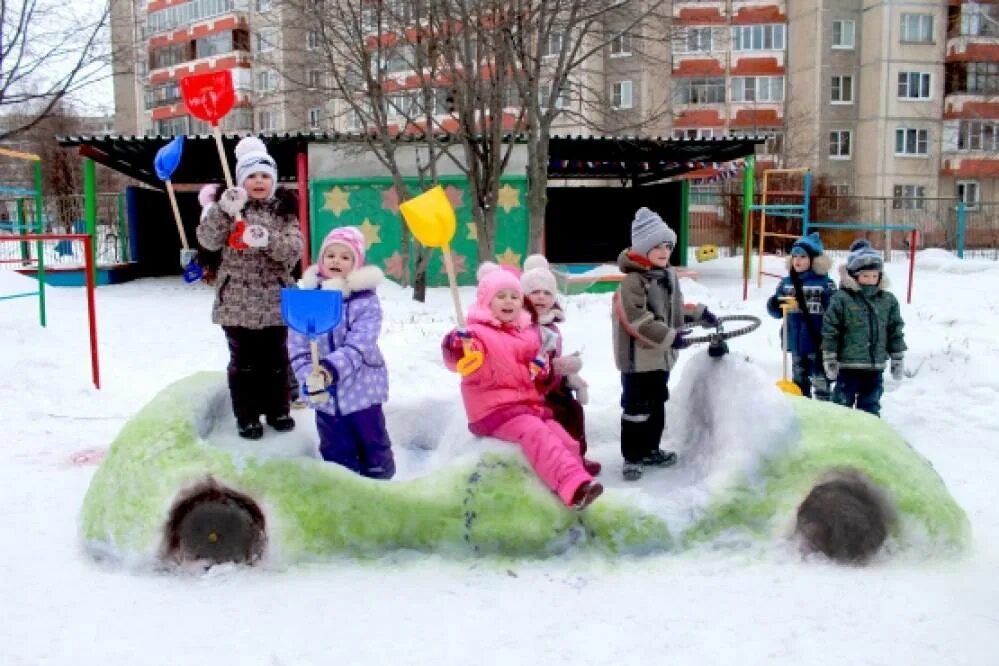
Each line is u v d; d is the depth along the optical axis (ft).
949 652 10.19
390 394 21.40
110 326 37.50
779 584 11.92
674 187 70.69
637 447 15.51
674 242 15.43
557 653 10.25
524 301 14.74
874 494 12.81
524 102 43.62
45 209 92.99
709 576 12.14
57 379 24.63
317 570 12.21
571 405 15.10
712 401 14.96
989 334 32.76
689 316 15.94
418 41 43.70
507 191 54.75
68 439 20.21
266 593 11.66
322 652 10.26
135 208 68.95
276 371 13.80
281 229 13.64
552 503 12.59
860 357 19.86
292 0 52.37
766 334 32.50
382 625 10.87
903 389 24.63
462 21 43.50
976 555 12.91
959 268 68.33
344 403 13.41
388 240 54.39
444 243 12.84
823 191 109.29
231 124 120.88
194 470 12.50
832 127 123.24
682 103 122.42
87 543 12.82
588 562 12.42
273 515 12.36
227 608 11.30
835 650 10.27
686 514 12.76
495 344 13.29
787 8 124.26
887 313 20.07
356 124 74.84
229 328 13.39
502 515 12.51
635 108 106.01
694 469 15.14
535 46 49.03
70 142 54.60
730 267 70.74
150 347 32.14
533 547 12.45
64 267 59.82
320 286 13.70
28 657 10.19
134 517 12.44
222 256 13.74
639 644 10.44
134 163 63.93
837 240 105.09
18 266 60.23
